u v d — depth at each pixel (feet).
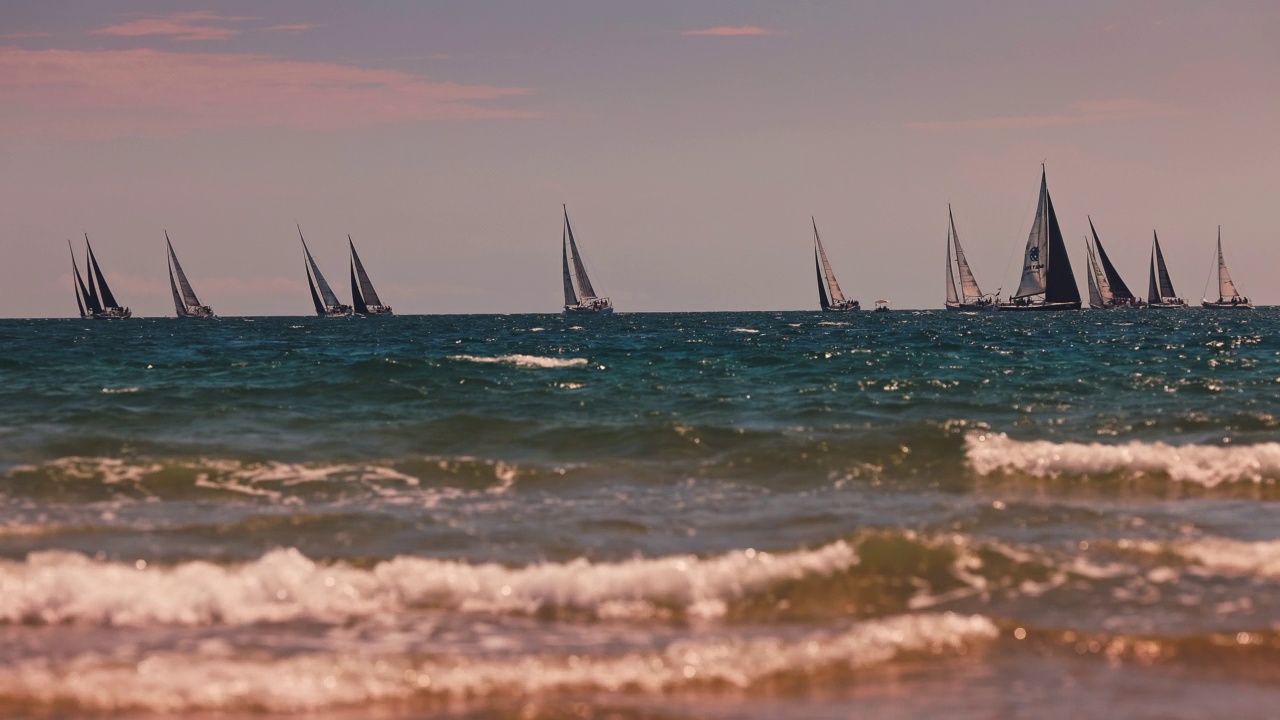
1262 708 118.21
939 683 125.29
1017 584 159.22
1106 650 135.13
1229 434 286.46
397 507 209.67
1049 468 246.47
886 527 192.95
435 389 394.32
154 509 206.39
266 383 418.31
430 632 141.79
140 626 141.90
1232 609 148.36
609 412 338.75
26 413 319.88
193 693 118.93
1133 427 299.79
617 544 182.09
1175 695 121.80
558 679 125.08
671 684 124.57
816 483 235.61
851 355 642.22
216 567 160.45
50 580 150.61
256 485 227.40
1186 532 189.37
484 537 185.68
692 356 643.86
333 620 145.89
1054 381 430.61
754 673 127.65
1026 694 122.11
